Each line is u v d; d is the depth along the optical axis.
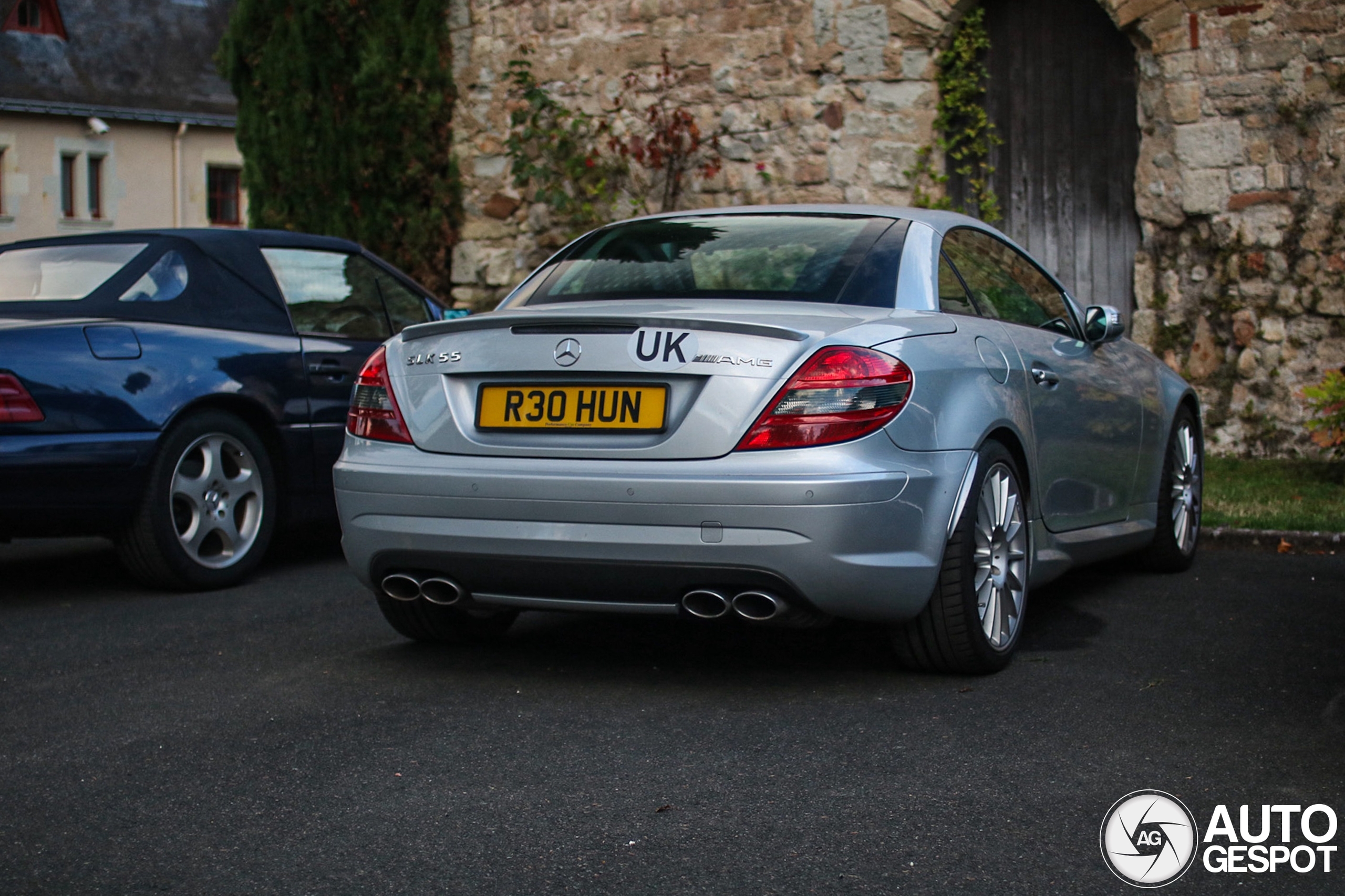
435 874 2.46
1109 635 4.39
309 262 6.13
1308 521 6.24
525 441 3.58
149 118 32.72
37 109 31.17
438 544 3.63
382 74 11.61
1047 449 4.27
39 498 4.84
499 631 4.42
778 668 3.97
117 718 3.52
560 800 2.84
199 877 2.46
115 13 33.94
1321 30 8.38
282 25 11.87
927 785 2.89
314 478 5.84
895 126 10.01
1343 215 8.38
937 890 2.35
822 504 3.28
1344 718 3.36
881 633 4.43
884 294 3.83
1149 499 5.33
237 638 4.50
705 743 3.22
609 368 3.48
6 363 4.77
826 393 3.35
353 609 4.99
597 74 11.17
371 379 3.89
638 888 2.38
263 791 2.92
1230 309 8.75
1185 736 3.22
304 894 2.38
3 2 32.09
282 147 11.90
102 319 5.13
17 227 31.48
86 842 2.64
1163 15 8.84
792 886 2.38
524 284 4.36
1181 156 8.86
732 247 4.13
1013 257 4.72
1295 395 8.56
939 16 9.78
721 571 3.36
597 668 4.00
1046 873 2.42
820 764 3.05
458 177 11.95
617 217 11.13
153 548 5.18
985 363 3.90
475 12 11.79
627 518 3.40
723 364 3.39
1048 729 3.29
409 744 3.25
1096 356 4.94
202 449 5.37
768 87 10.41
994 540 3.88
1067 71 9.66
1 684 3.92
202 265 5.64
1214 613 4.73
